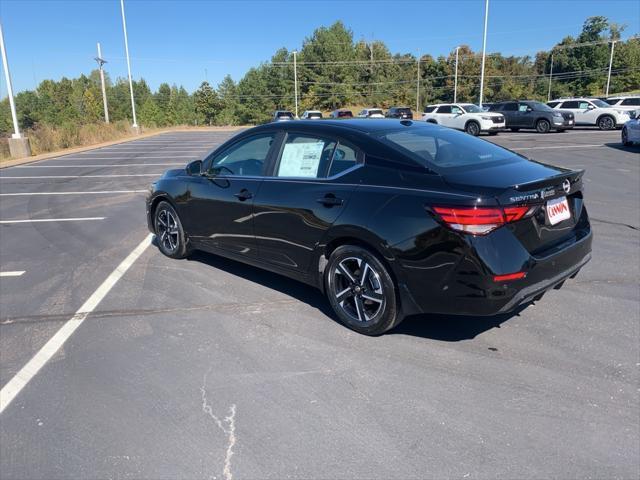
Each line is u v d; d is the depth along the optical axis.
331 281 4.00
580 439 2.66
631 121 17.89
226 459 2.56
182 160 19.59
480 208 3.13
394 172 3.62
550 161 14.21
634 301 4.43
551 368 3.36
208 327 4.08
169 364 3.51
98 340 3.89
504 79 86.31
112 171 15.99
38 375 3.40
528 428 2.76
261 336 3.91
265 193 4.39
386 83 82.88
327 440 2.69
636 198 8.85
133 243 6.75
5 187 12.60
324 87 79.94
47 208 9.52
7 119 89.00
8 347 3.80
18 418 2.93
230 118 80.25
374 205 3.58
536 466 2.47
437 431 2.75
